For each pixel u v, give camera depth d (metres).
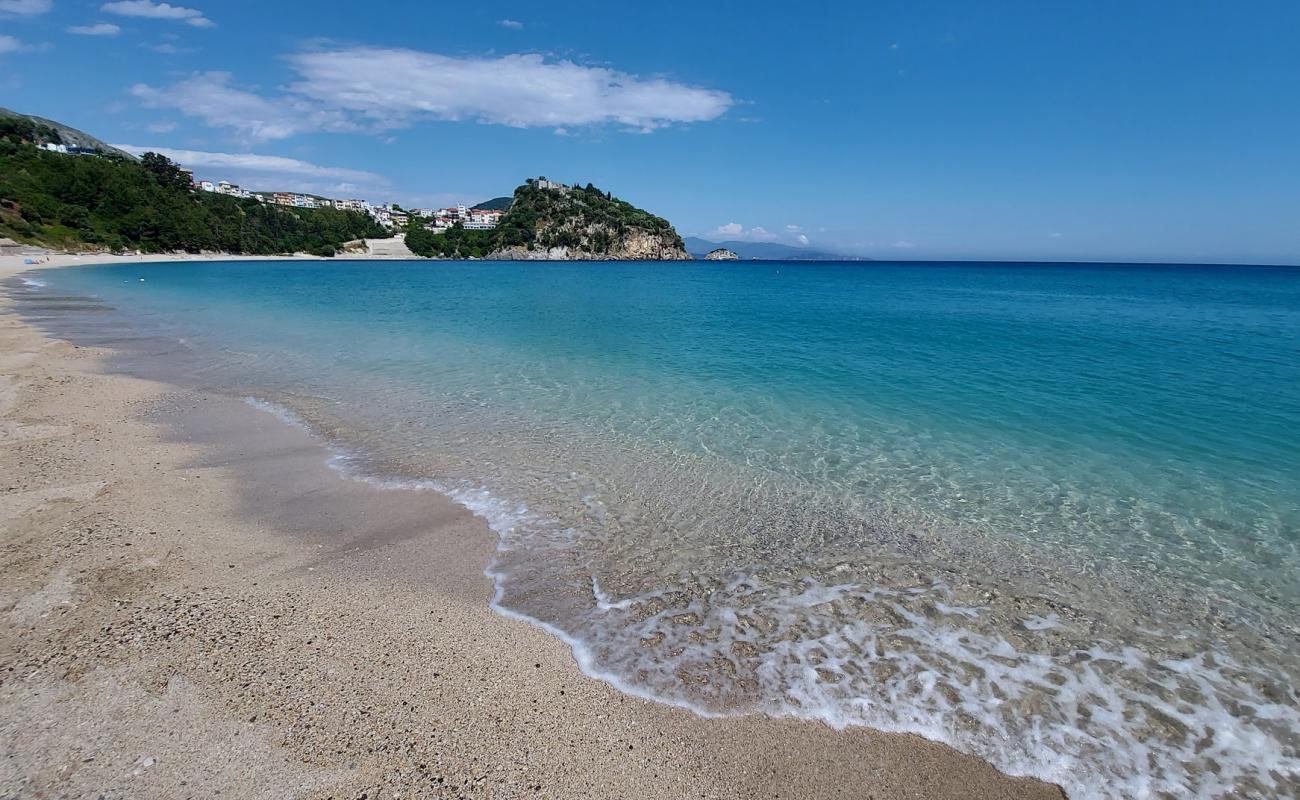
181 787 3.31
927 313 32.56
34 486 7.25
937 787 3.64
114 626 4.69
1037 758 3.88
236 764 3.46
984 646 4.94
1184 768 3.84
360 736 3.72
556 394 12.71
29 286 37.12
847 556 6.34
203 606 5.04
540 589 5.59
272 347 17.83
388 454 8.99
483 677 4.34
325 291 41.84
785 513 7.30
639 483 8.12
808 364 16.47
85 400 11.12
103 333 19.67
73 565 5.54
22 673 4.12
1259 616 5.42
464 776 3.48
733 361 16.83
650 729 3.96
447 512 7.15
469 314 28.78
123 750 3.53
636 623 5.12
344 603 5.20
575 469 8.57
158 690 4.02
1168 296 48.84
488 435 9.97
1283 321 29.33
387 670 4.35
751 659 4.70
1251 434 10.37
